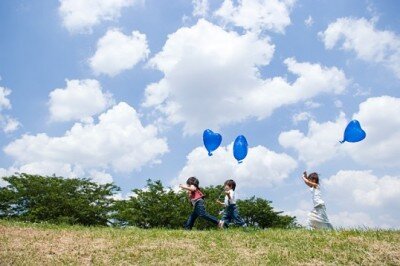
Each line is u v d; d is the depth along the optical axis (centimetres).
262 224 3547
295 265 867
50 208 2638
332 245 977
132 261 914
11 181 2736
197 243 1065
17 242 1047
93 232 1226
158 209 2856
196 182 1458
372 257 876
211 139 1554
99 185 2931
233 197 1441
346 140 1412
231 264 884
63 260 909
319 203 1291
